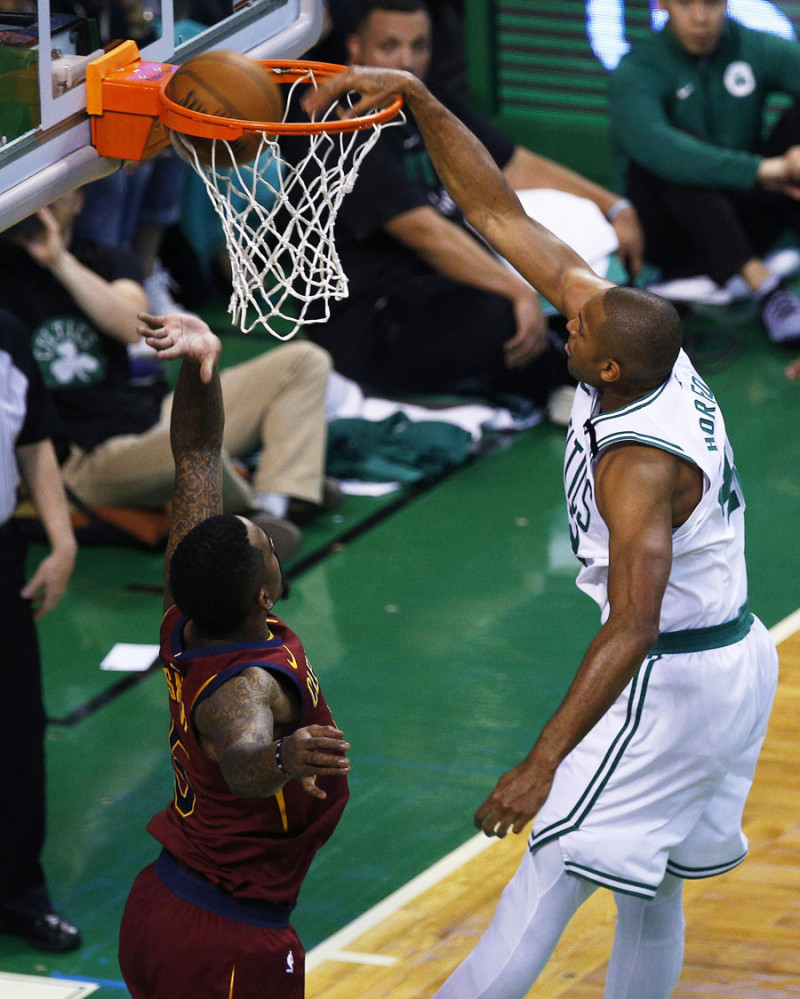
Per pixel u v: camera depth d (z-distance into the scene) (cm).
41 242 1800
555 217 2277
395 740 1542
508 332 2250
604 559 984
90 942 1281
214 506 1003
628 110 2509
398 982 1189
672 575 971
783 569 1841
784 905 1266
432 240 2173
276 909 927
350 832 1402
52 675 1683
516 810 866
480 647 1711
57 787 1488
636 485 915
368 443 2155
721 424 986
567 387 2284
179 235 2612
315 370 1948
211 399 1006
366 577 1872
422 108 1078
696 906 1270
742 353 2439
